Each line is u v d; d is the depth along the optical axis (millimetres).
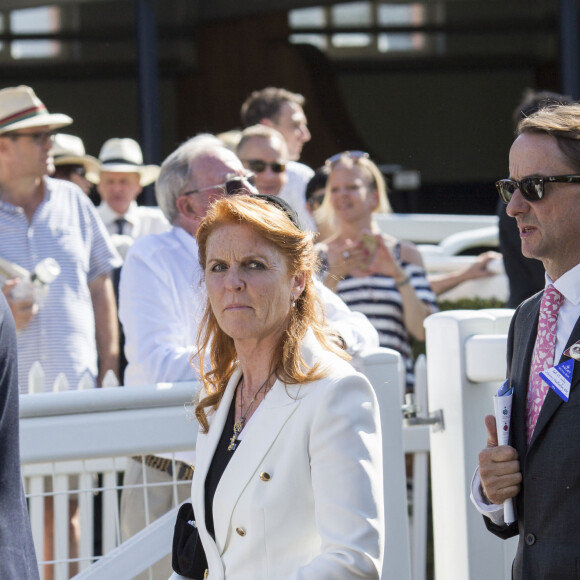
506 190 6297
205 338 6617
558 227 6082
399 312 13117
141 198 24188
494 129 33469
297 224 6281
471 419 8164
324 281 13133
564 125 6062
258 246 6082
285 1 31672
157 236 9656
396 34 32375
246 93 31875
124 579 7777
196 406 6496
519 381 6246
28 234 12867
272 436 5938
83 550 8758
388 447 8078
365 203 13391
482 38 32781
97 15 30641
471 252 19938
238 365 6469
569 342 5988
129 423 7680
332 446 5801
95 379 12969
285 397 5984
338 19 32000
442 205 34031
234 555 5945
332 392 5895
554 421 5895
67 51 30641
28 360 12336
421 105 33031
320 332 6348
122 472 10609
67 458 7613
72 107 30953
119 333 13727
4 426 6395
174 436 7711
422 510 10344
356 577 5621
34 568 6453
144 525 8758
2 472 6348
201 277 7789
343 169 13438
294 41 31938
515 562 6180
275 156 14320
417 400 10172
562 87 28109
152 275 9359
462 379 8141
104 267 13516
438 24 32531
